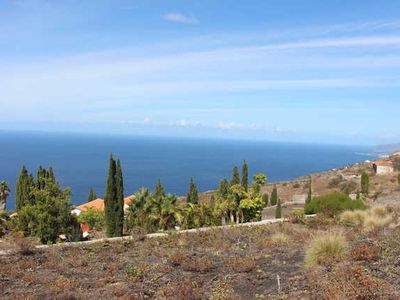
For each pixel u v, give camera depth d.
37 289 16.77
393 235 20.25
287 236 24.30
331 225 28.66
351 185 87.56
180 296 13.84
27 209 35.22
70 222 36.22
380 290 11.23
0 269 19.78
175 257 19.84
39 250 24.95
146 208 44.00
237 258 18.69
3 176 188.50
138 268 18.44
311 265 15.24
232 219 46.16
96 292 15.60
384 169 99.25
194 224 42.28
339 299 10.88
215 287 14.66
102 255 23.03
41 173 48.66
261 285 14.36
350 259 15.34
